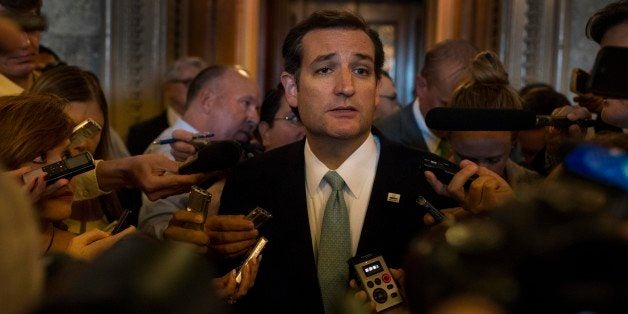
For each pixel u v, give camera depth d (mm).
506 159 2439
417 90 3434
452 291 787
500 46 5926
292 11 8695
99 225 2727
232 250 1978
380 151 2127
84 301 692
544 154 2855
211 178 2305
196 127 3475
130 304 688
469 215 981
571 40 5742
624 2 1859
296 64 2080
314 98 2016
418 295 833
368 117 2033
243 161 2238
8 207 806
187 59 5043
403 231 2035
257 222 2010
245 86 3482
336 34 2023
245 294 1957
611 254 746
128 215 2053
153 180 2156
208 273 747
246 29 6367
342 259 1989
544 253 757
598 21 1896
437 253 828
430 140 3436
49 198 1964
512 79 5832
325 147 2066
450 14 6414
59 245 2023
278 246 2049
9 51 2871
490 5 6168
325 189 2080
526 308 756
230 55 6348
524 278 762
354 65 2023
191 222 1929
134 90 6023
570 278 749
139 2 5996
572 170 834
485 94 2475
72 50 5969
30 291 800
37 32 2965
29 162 1919
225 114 3453
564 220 780
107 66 5965
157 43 6020
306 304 1979
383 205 2043
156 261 725
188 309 700
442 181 2039
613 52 1674
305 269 1994
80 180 2266
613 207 790
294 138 3014
